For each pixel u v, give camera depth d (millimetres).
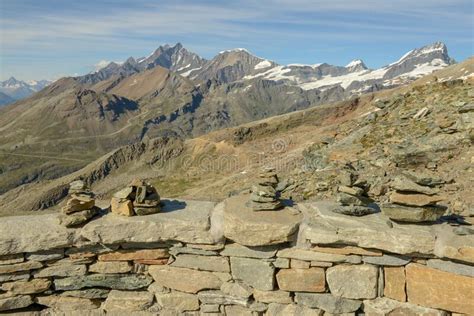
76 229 6410
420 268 5844
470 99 24297
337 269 6117
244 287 6457
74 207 6391
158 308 6699
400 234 5770
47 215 6879
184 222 6457
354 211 6250
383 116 31156
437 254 5664
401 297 5973
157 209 6793
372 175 19922
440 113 24906
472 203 13961
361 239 5902
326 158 26422
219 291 6574
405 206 5996
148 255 6648
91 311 6695
